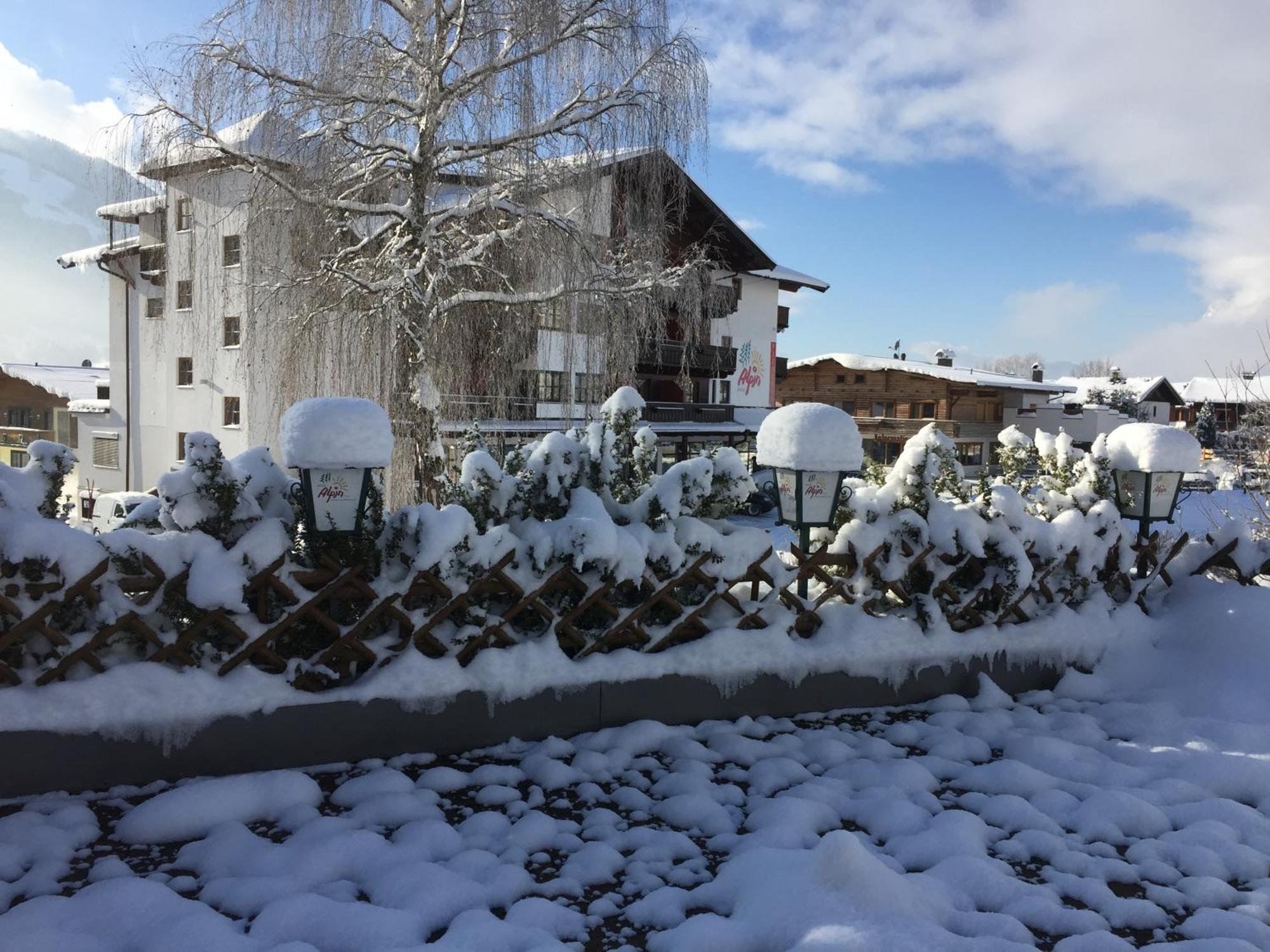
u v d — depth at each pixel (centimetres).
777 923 254
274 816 337
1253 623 535
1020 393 4062
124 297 2686
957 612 520
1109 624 561
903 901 260
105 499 1878
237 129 954
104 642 353
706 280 1190
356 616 402
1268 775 387
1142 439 584
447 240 1030
